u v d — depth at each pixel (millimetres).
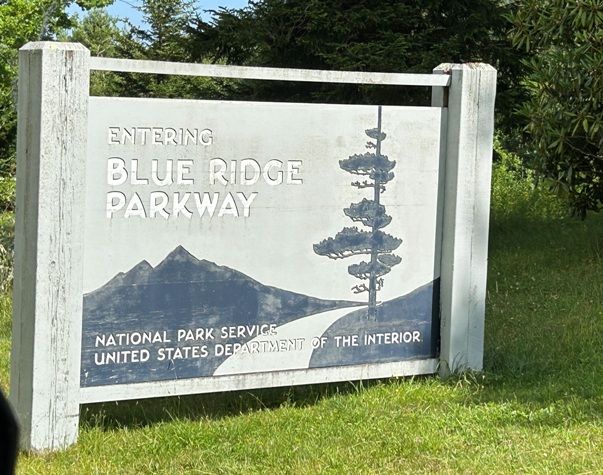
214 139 5387
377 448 4906
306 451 4852
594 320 7586
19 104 4875
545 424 5320
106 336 5113
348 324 5941
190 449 4953
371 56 11898
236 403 5906
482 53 12469
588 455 4762
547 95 9336
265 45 12953
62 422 4895
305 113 5684
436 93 6289
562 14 9227
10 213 13359
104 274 5094
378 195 6004
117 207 5109
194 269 5371
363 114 5906
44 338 4809
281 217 5645
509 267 9836
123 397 5160
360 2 12430
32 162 4793
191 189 5332
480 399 5855
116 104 5070
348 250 5906
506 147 16750
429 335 6285
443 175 6258
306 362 5797
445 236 6266
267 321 5637
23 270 4875
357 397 5918
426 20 12609
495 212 13422
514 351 6887
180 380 5344
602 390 5969
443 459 4730
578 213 10352
